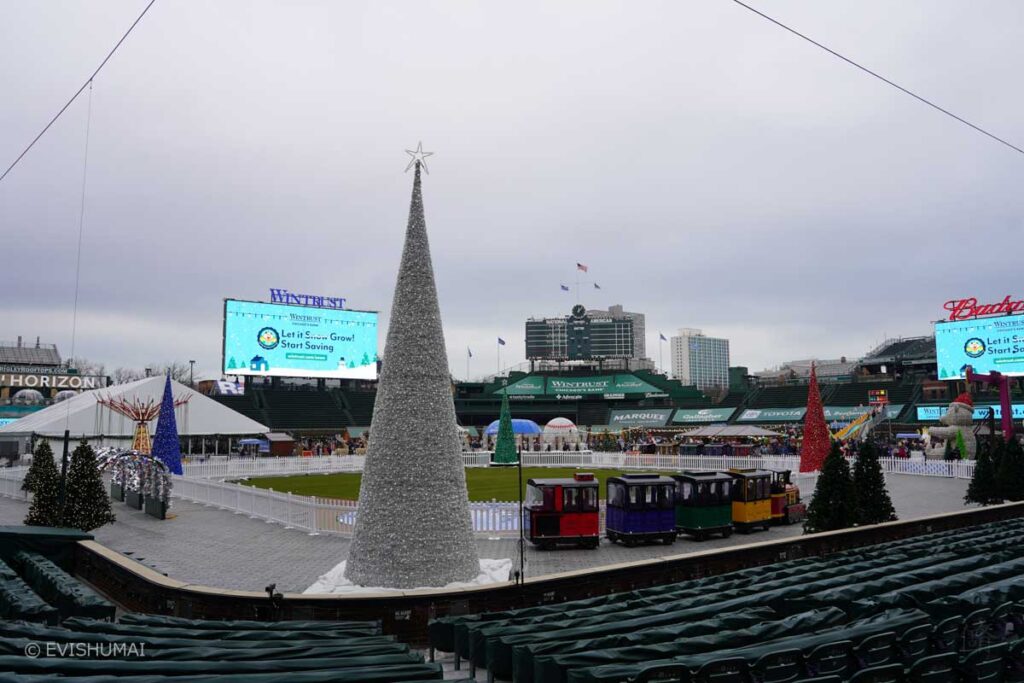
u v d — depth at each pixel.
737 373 117.00
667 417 96.56
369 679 7.00
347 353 78.25
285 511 26.27
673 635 8.36
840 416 84.06
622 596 11.62
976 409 74.25
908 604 10.16
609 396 101.56
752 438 67.94
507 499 31.56
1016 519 21.08
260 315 73.44
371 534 14.12
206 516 28.75
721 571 15.57
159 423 38.78
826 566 13.48
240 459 48.25
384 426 14.43
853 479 21.73
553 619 10.17
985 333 77.38
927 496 33.91
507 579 14.91
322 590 14.41
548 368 121.75
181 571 18.66
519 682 7.98
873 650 7.96
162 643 8.53
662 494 23.20
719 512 24.31
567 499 22.38
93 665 7.10
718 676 7.07
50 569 14.21
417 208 15.21
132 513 29.67
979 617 8.95
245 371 72.19
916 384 87.81
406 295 14.80
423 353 14.62
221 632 9.23
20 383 97.56
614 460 52.25
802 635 8.22
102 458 27.20
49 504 23.59
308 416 83.50
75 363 129.50
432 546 13.98
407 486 14.10
